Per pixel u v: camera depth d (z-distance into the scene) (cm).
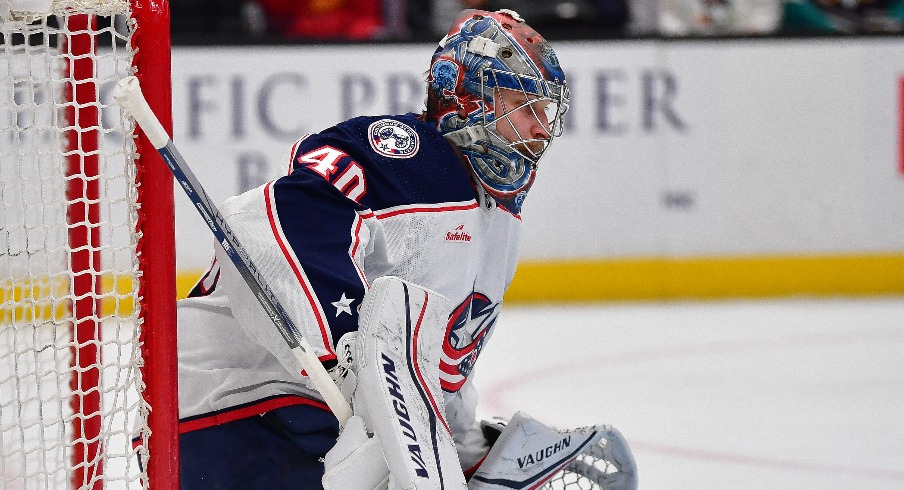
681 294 2259
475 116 687
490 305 740
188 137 2083
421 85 2150
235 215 627
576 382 1579
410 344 592
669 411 1424
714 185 2253
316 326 607
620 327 1980
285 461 680
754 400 1483
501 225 720
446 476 582
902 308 2175
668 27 2419
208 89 2086
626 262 2233
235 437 682
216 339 701
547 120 711
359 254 630
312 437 671
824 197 2291
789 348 1816
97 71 653
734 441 1284
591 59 2202
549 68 687
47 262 649
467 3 2319
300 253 615
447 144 689
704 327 1983
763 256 2280
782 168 2275
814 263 2294
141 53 616
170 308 636
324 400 634
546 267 2208
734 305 2205
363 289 618
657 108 2227
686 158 2244
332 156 651
